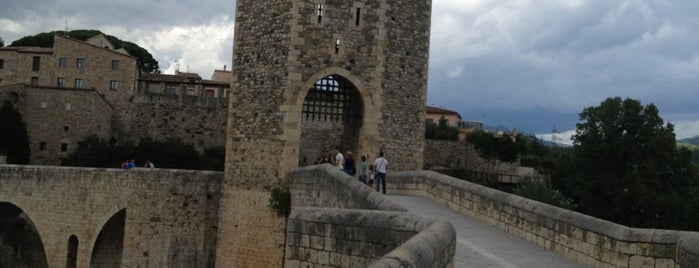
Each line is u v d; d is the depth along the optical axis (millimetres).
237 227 33344
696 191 57781
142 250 38656
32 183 42000
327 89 33875
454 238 10812
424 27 34188
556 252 15852
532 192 58938
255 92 32906
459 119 130750
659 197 53844
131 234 38906
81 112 78750
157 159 74250
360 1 32250
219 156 79125
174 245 38344
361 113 32969
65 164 72250
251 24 33312
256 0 33156
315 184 26141
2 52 87375
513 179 80375
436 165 86000
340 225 12930
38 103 77375
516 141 94062
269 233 31750
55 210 41375
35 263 46656
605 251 13930
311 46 31688
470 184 22609
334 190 21828
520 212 17969
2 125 71500
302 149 64625
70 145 78000
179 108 83875
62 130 78000
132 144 78062
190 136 83625
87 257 40469
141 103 83812
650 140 58031
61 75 85688
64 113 78188
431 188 26969
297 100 31500
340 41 31984
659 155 57906
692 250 10727
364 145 32125
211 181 38500
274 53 32094
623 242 13484
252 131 32938
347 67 32031
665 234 13266
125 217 39781
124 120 83562
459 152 86875
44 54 86375
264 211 32031
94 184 40469
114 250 41938
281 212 31219
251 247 32469
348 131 35500
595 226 14430
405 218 12211
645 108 59719
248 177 32969
